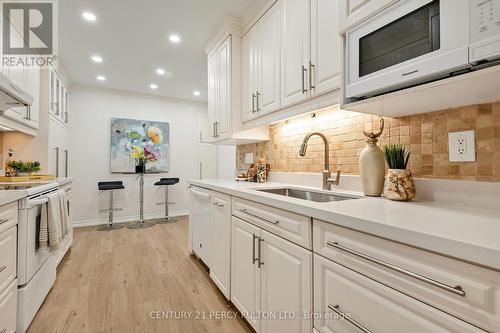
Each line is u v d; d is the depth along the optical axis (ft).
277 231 3.84
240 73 7.55
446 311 1.84
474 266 1.69
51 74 9.67
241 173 8.87
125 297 6.09
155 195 15.29
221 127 8.10
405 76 2.85
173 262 8.32
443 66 2.51
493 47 2.16
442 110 3.57
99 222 13.69
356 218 2.47
